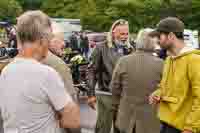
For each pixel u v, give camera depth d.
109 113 7.43
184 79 5.13
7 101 3.46
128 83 6.31
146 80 6.25
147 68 6.25
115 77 6.46
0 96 3.53
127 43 7.52
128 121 6.32
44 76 3.42
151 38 6.34
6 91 3.47
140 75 6.25
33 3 65.06
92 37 25.23
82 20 61.06
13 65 3.49
